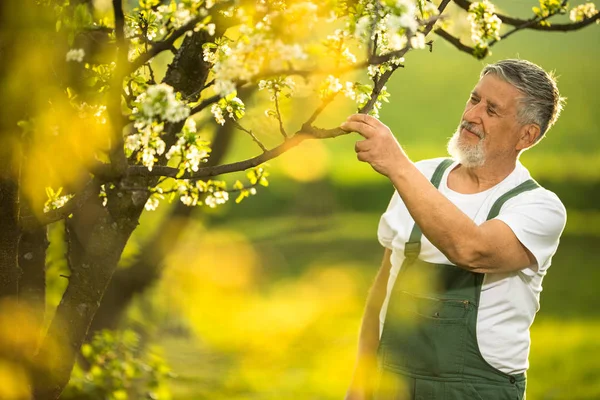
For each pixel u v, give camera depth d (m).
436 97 71.25
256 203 47.97
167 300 13.94
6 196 3.84
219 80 3.18
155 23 3.94
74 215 6.02
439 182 5.46
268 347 21.02
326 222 47.09
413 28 3.13
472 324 4.98
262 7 3.24
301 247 41.91
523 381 5.17
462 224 4.59
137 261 10.01
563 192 48.88
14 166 3.81
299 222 46.72
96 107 3.67
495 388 5.02
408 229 5.35
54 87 3.58
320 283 34.44
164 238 10.23
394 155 4.46
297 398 16.56
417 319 5.10
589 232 42.72
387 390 5.19
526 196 5.11
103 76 3.67
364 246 43.19
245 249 39.19
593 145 57.56
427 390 5.04
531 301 5.12
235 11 3.45
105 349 8.91
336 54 3.43
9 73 3.56
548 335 24.47
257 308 27.77
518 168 5.36
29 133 3.64
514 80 5.15
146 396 9.02
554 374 19.94
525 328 5.14
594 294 31.12
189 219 10.34
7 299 4.02
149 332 12.73
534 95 5.13
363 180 51.97
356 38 3.41
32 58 3.55
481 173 5.30
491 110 5.16
